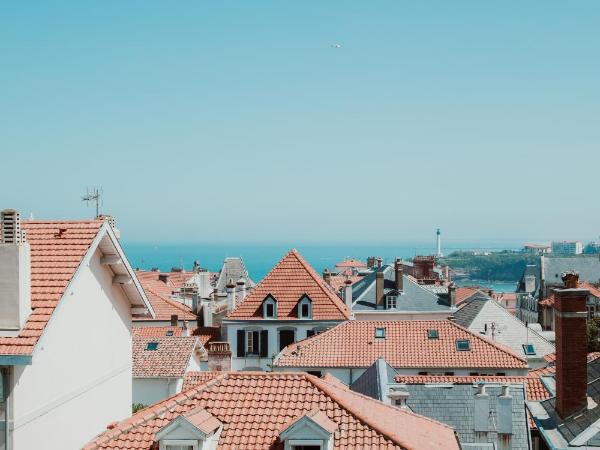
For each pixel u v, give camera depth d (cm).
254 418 2036
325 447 1906
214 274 14575
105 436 1970
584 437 2094
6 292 1898
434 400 3416
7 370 1916
